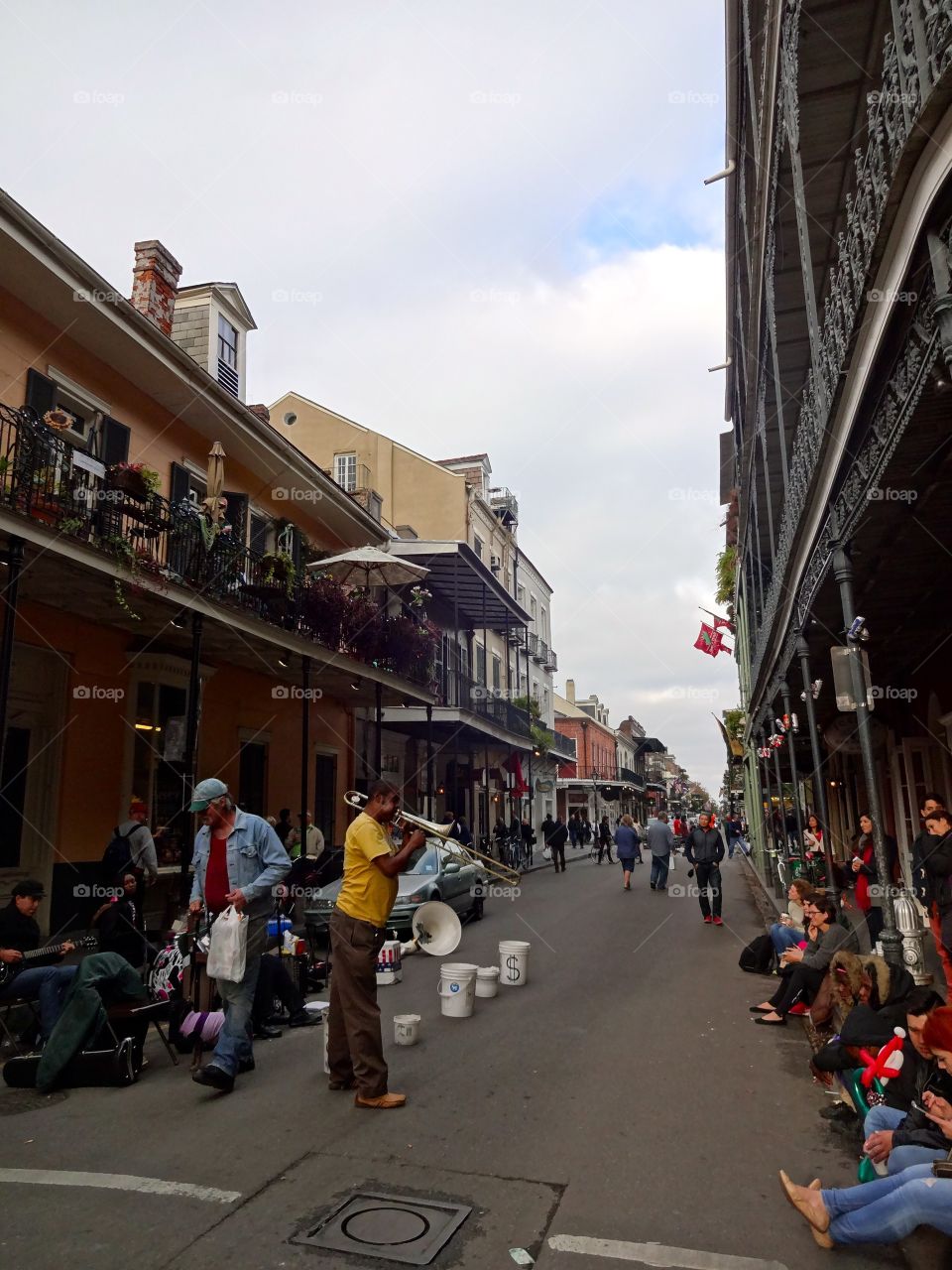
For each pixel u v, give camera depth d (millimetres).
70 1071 5355
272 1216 3535
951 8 3490
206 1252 3238
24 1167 4070
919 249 4004
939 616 9133
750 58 8648
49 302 10250
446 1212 3566
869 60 7008
